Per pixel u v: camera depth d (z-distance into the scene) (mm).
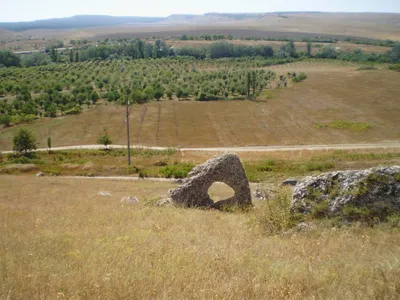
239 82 123188
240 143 71812
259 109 95438
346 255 9578
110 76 144125
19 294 6863
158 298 6703
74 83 135500
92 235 12523
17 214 18547
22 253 9883
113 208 20578
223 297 6684
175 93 114062
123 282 7426
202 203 21750
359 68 150750
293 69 160250
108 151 66438
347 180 13438
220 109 95500
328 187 13594
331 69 154750
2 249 10422
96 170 52281
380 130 78875
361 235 11336
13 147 67625
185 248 10328
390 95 107250
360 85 120125
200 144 71938
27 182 40562
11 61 191875
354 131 78438
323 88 117750
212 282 7477
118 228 13883
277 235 12531
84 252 10000
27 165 56344
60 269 8555
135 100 104000
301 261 9148
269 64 179250
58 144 74000
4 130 83812
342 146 65438
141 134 78750
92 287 7184
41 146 72812
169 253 9617
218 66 176625
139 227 14219
